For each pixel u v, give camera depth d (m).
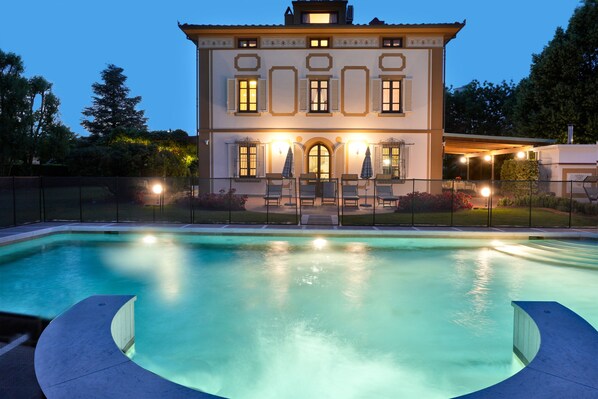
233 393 4.39
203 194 19.36
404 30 20.33
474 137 21.94
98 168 19.59
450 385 4.54
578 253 10.28
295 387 4.49
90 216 15.34
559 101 26.83
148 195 19.20
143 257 10.29
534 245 11.05
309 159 21.34
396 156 21.08
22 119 25.81
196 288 8.01
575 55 26.62
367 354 5.29
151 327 6.15
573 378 3.03
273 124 20.98
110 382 2.99
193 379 4.67
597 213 15.66
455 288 8.02
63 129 27.56
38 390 3.38
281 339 5.76
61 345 3.53
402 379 4.67
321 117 20.94
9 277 8.70
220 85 21.03
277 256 10.34
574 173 19.75
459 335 5.89
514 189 21.20
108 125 57.12
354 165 20.95
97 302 4.59
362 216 15.53
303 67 20.83
